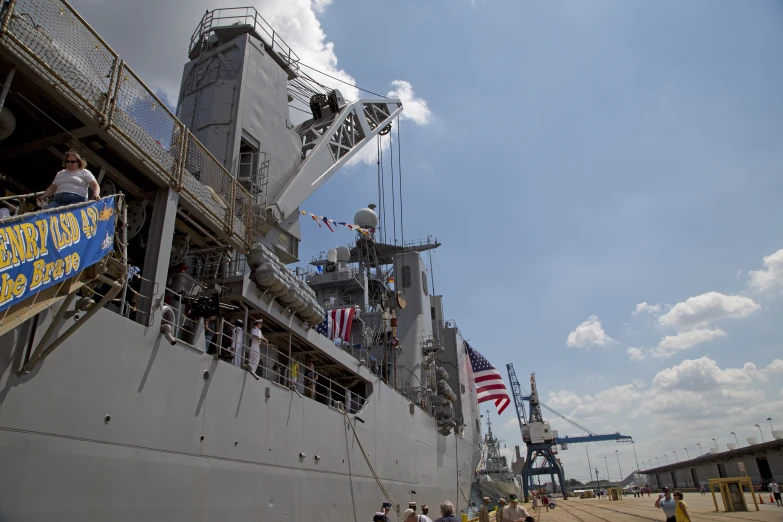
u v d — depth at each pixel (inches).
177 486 311.3
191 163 407.8
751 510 973.8
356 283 1148.5
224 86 612.7
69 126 321.4
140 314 326.3
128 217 374.3
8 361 223.0
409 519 373.7
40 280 185.9
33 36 267.7
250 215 475.2
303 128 820.6
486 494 1337.4
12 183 378.0
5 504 215.5
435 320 1346.0
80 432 252.8
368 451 638.5
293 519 437.1
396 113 994.7
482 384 1374.3
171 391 317.7
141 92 347.6
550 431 2962.6
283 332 536.1
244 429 386.6
